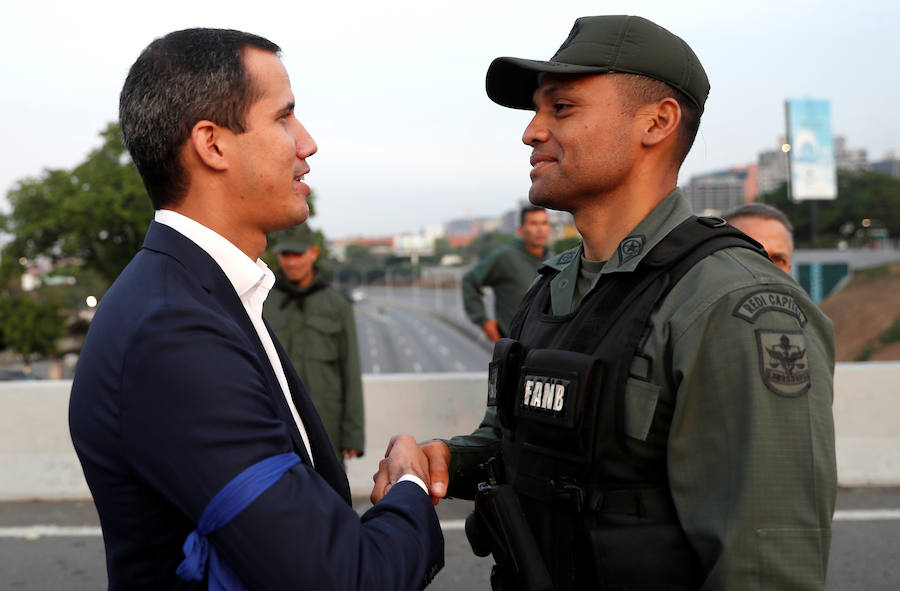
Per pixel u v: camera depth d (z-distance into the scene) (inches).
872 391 185.0
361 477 185.2
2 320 2299.5
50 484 182.1
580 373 45.4
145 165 45.4
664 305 45.8
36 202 2132.1
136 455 38.2
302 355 145.6
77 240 2046.0
